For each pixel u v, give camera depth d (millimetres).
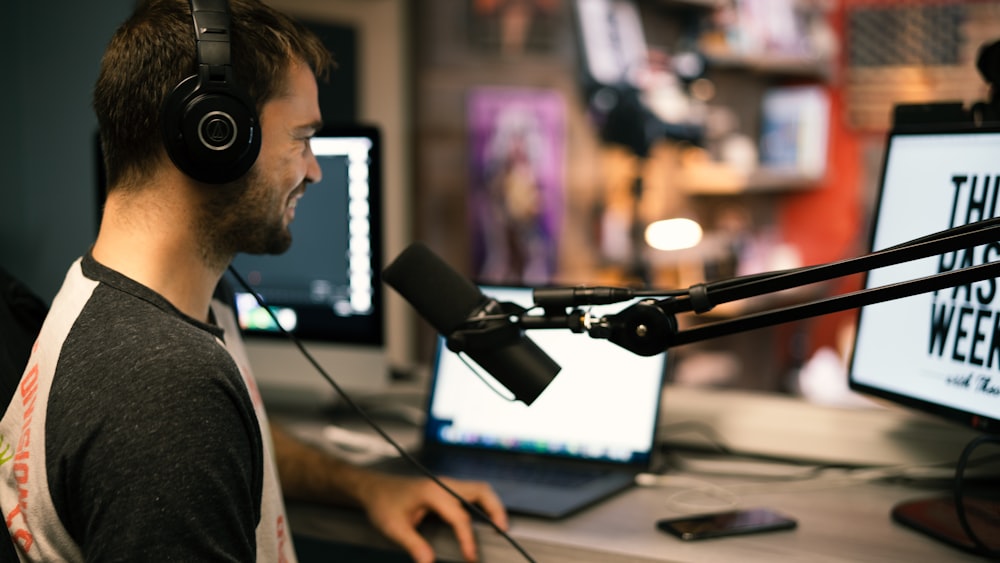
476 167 3084
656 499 1286
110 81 884
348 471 1265
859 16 4066
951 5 3861
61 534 810
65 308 867
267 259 1705
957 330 1148
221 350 844
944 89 3891
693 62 3557
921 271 1222
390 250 2988
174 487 759
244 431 829
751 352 3904
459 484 1223
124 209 892
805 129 4148
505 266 3145
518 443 1477
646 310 861
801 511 1219
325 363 1679
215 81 851
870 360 1295
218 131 847
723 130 3863
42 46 2086
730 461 1457
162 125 846
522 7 3152
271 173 924
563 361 1482
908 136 1270
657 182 3512
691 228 2715
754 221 4254
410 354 3014
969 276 769
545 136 3207
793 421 1542
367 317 1643
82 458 772
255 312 1726
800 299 3930
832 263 815
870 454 1408
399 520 1179
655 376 1418
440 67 3051
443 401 1538
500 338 927
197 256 909
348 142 1621
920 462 1368
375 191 1612
